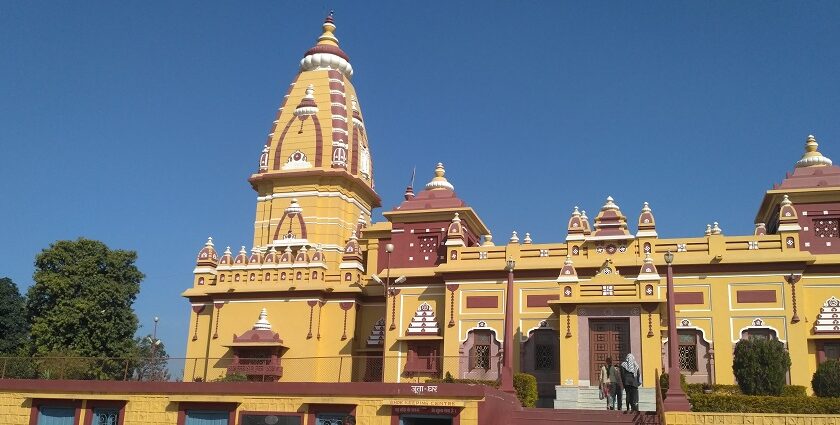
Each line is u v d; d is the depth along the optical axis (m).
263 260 42.38
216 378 36.47
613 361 31.77
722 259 33.41
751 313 32.75
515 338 34.97
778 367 27.03
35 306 45.00
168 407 26.36
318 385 25.28
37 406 27.44
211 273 44.03
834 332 32.19
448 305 36.28
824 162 37.84
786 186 36.59
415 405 24.25
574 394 31.34
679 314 33.44
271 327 40.59
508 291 27.84
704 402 25.75
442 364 35.78
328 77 49.62
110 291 44.97
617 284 32.41
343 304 40.66
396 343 37.31
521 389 29.31
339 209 46.34
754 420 24.36
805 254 32.72
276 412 25.39
